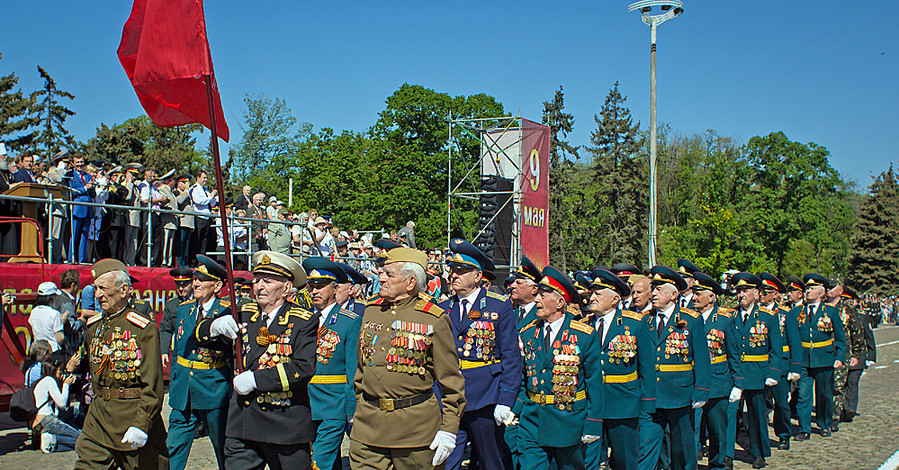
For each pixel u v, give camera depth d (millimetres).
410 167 45750
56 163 12836
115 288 5957
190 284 9797
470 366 7082
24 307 11383
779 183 60969
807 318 11812
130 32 7328
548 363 6926
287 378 5793
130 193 13773
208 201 15016
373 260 18609
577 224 54531
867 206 68562
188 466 8891
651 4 24938
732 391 9219
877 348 28469
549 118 52750
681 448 8445
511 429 7586
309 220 18656
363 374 5613
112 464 6008
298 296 6613
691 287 9734
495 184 21266
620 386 7551
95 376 5969
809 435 11469
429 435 5461
